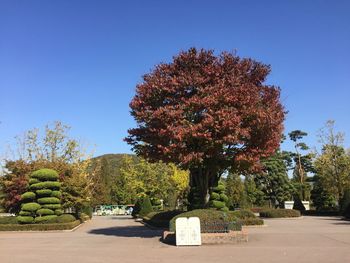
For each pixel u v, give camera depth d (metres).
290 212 37.94
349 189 43.09
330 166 47.00
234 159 19.70
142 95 19.95
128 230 25.81
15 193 35.84
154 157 20.12
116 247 15.98
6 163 38.59
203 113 18.59
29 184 31.97
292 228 23.70
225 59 20.44
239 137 18.70
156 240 18.38
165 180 53.81
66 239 20.58
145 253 13.95
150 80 20.03
